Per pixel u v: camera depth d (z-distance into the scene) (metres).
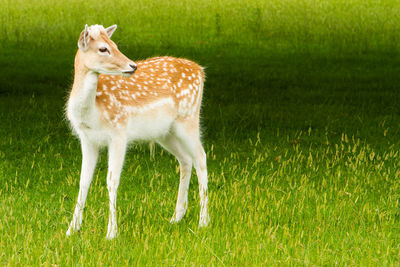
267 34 26.69
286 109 16.02
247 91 18.02
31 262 7.12
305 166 11.61
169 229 8.48
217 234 8.17
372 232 8.45
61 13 29.23
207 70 20.91
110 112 8.21
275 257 7.53
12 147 12.19
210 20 29.09
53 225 8.62
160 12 30.27
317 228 8.50
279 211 8.98
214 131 13.91
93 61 7.84
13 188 10.09
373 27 27.53
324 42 25.55
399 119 15.20
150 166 11.59
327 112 15.76
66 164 11.48
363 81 19.72
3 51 22.66
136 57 22.34
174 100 8.95
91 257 7.15
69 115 8.32
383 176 10.77
